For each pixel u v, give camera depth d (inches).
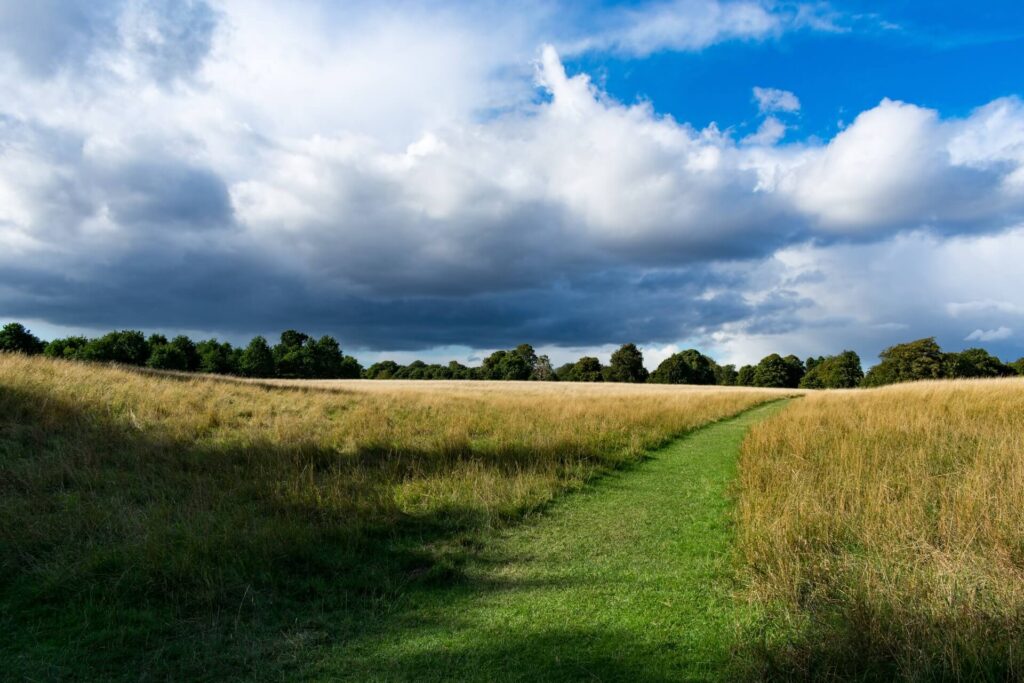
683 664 146.7
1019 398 591.5
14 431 351.6
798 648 144.2
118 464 330.0
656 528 273.0
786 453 396.8
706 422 767.1
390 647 160.1
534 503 315.9
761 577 190.9
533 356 4665.4
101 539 223.0
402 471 381.4
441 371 5162.4
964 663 132.0
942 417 486.9
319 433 487.5
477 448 457.7
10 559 203.6
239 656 155.8
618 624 170.9
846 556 193.0
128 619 173.9
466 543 253.8
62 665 150.3
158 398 522.0
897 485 285.3
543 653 154.2
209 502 276.4
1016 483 251.9
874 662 134.0
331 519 262.7
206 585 190.9
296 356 3688.5
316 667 150.2
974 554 188.4
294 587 200.2
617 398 1029.2
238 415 541.6
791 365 4276.6
